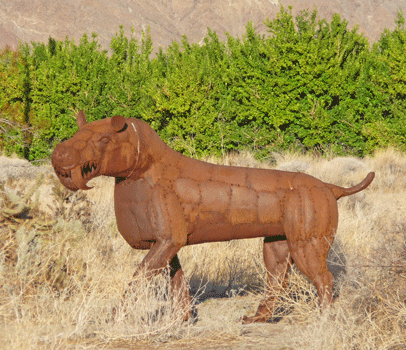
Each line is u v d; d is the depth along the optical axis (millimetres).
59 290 11969
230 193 10492
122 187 10383
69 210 16156
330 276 10734
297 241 10664
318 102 47531
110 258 14391
